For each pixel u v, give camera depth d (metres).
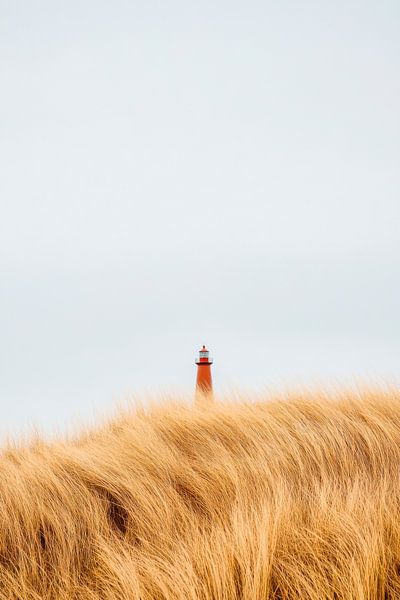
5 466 10.55
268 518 6.84
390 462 9.64
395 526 6.36
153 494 8.58
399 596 5.44
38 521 7.88
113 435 13.34
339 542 6.22
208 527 7.50
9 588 6.44
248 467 9.63
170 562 6.61
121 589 6.09
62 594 6.28
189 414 13.24
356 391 14.17
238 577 6.06
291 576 5.86
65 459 10.34
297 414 12.56
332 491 8.12
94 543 7.39
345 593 5.50
